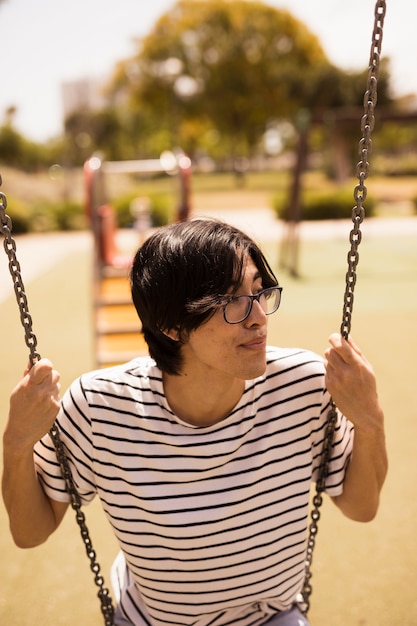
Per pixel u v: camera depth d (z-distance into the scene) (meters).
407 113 11.23
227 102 43.53
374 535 2.78
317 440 1.29
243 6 41.31
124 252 9.57
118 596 1.47
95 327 4.86
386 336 6.07
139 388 1.18
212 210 22.09
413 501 3.05
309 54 42.88
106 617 1.49
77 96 59.94
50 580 2.57
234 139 48.06
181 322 1.04
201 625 1.33
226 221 1.15
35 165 55.09
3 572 2.63
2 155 52.09
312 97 40.56
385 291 8.25
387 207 21.06
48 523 1.32
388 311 7.12
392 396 4.43
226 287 1.02
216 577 1.25
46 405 1.13
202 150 70.88
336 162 22.52
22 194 29.16
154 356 1.12
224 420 1.16
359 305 7.53
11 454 1.15
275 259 11.38
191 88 23.12
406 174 40.81
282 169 66.81
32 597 2.46
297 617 1.39
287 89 41.88
